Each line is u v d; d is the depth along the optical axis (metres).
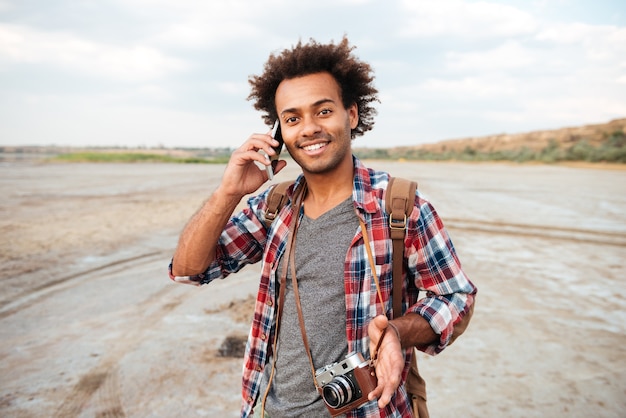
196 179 23.69
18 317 5.17
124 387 3.69
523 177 28.14
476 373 3.95
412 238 1.50
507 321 5.07
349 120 1.65
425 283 1.54
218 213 1.57
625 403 3.47
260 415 1.64
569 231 10.14
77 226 10.22
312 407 1.54
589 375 3.89
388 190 1.53
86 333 4.75
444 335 1.43
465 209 13.08
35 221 10.72
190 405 3.44
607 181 24.92
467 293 1.53
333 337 1.53
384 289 1.49
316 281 1.55
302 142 1.57
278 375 1.60
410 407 1.55
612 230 10.30
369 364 1.39
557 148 65.56
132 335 4.70
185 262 1.65
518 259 7.73
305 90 1.56
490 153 76.88
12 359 4.18
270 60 1.67
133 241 8.91
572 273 6.95
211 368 4.00
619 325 4.97
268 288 1.64
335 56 1.57
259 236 1.74
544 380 3.82
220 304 5.61
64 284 6.34
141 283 6.43
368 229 1.50
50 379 3.82
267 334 1.64
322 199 1.62
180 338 4.62
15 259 7.47
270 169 1.55
